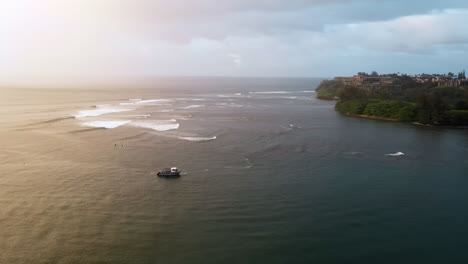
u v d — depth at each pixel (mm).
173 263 41875
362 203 60500
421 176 75125
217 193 63469
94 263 41344
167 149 93938
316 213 56188
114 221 51750
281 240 47656
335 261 43094
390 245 47094
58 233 47906
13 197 59406
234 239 47625
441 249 46312
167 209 56250
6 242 45312
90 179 69000
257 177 72688
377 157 89875
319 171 77562
